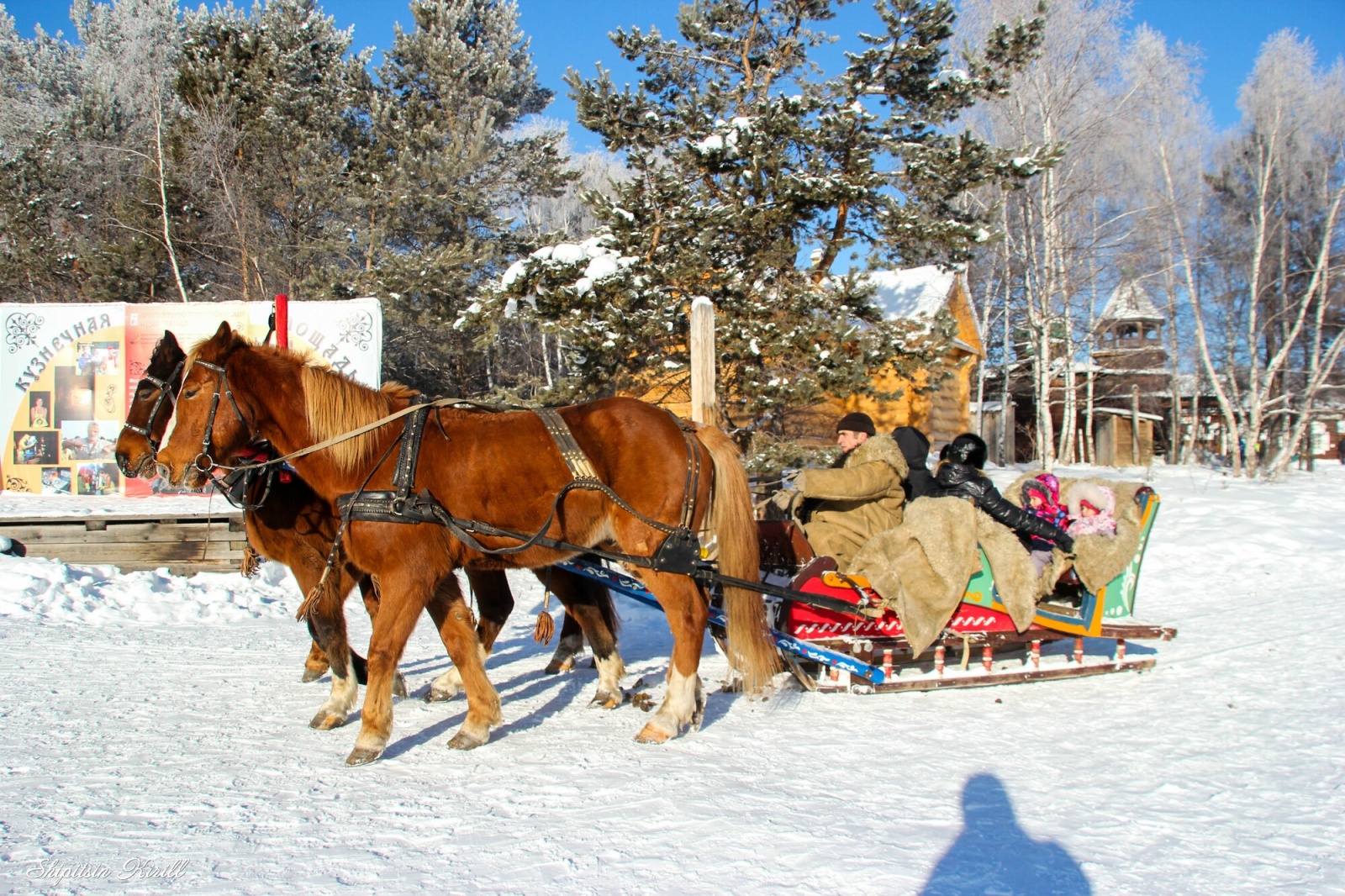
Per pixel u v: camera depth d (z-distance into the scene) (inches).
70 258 1120.2
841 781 177.0
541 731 213.0
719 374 554.9
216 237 1082.1
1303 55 1087.0
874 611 232.2
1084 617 257.6
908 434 271.7
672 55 687.7
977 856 141.3
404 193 986.1
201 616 359.9
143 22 1583.4
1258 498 703.7
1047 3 602.5
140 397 215.3
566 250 537.0
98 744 196.7
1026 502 270.4
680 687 209.2
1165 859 141.1
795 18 676.1
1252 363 1029.8
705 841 146.2
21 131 1332.4
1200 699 240.5
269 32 1121.4
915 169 567.8
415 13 1155.9
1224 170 1162.6
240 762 186.5
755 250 562.6
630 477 205.2
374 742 188.2
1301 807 163.6
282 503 224.8
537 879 132.0
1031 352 1253.1
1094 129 1034.7
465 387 1099.3
